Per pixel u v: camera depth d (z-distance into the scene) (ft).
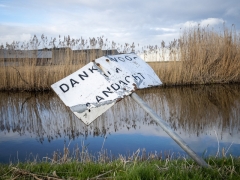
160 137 20.51
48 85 47.67
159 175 8.17
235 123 24.14
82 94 7.54
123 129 23.36
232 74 51.01
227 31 51.34
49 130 24.59
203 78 51.08
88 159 13.76
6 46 48.06
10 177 8.61
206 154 16.40
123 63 8.66
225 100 36.19
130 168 8.96
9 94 45.60
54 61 47.80
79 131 23.59
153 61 50.65
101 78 7.97
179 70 49.29
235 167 9.06
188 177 7.90
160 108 32.35
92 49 46.39
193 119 26.43
